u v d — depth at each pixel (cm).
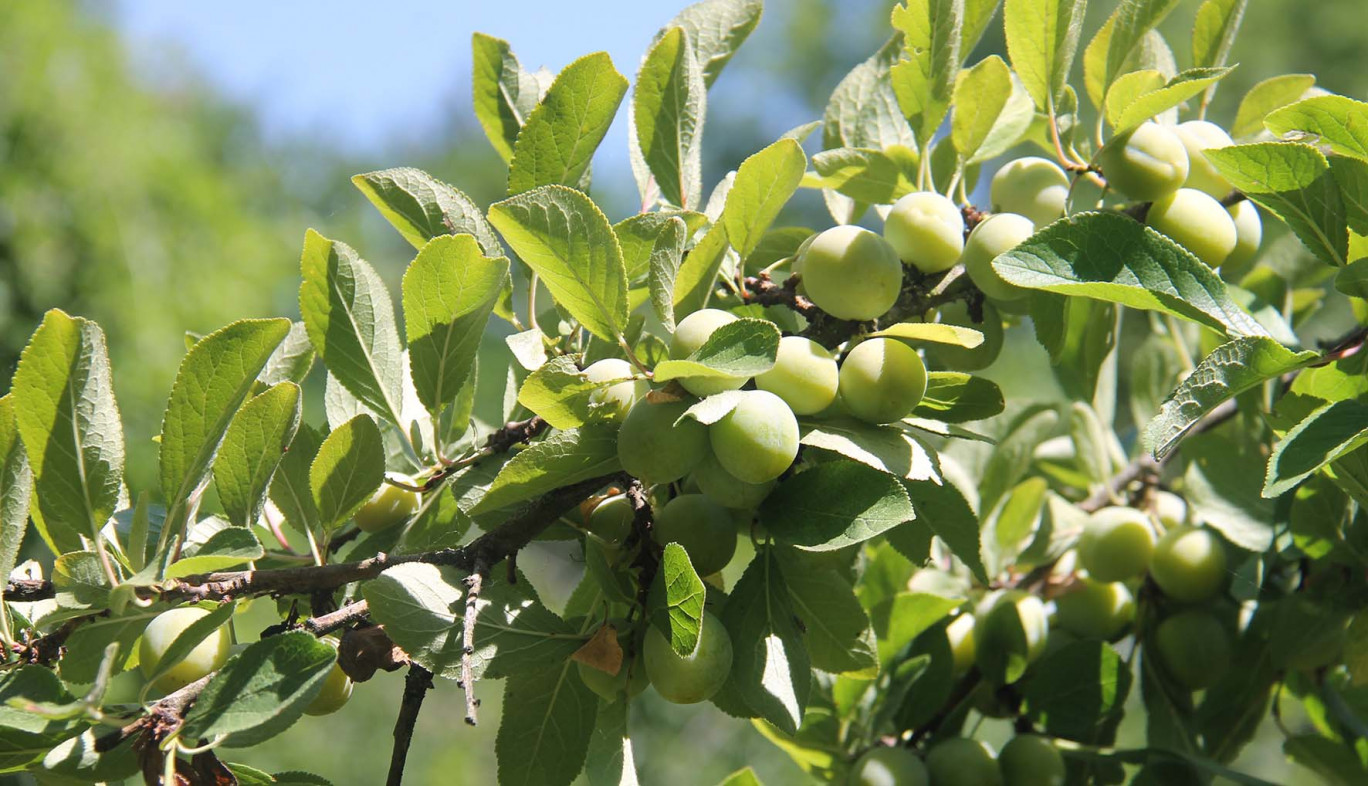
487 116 97
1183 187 96
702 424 86
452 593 87
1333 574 103
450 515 94
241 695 85
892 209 93
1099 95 95
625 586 90
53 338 87
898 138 100
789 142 88
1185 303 87
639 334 91
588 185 92
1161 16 94
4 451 88
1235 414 108
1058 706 104
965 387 89
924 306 93
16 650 88
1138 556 104
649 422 86
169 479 88
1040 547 108
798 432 86
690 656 85
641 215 90
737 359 85
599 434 87
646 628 88
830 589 92
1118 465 111
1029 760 101
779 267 100
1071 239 87
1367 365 89
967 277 93
